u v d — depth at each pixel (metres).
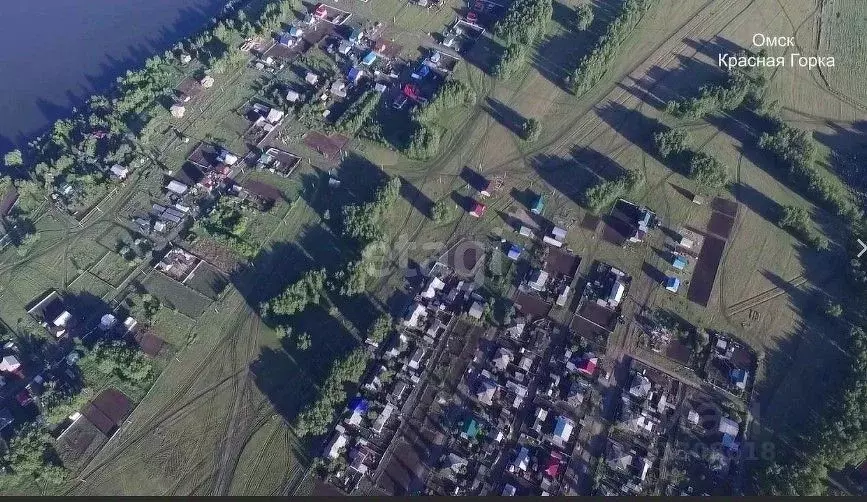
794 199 107.00
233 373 91.50
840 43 129.25
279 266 101.75
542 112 120.38
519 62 124.94
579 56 128.62
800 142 110.00
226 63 127.62
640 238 101.81
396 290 98.19
